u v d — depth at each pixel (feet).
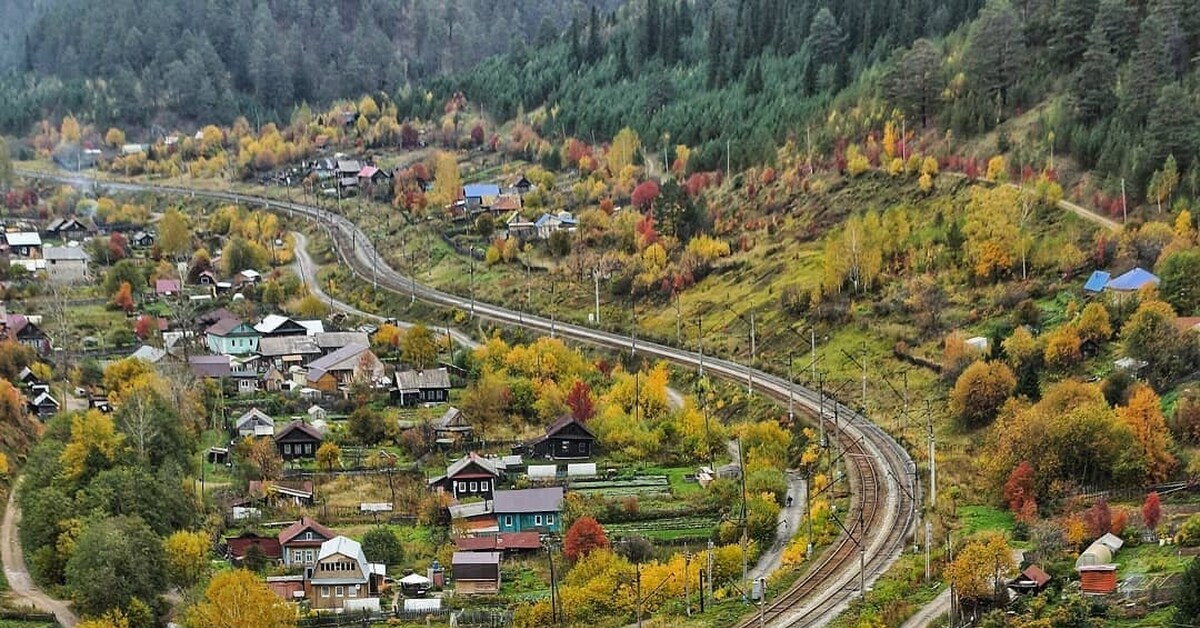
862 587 356.18
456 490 462.60
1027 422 418.10
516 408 541.34
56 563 390.21
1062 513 391.45
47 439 453.17
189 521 422.00
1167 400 444.14
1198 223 547.49
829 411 508.53
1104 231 567.59
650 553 405.80
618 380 563.89
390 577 402.72
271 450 489.26
